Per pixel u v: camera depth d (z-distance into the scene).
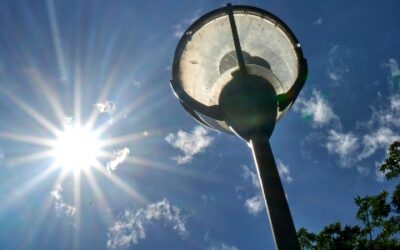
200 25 2.33
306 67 2.23
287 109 2.23
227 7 2.31
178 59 2.35
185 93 2.22
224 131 2.35
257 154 1.92
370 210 7.10
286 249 1.55
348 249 7.00
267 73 2.16
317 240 7.34
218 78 2.28
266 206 1.72
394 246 6.66
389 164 6.82
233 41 2.32
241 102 2.08
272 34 2.37
